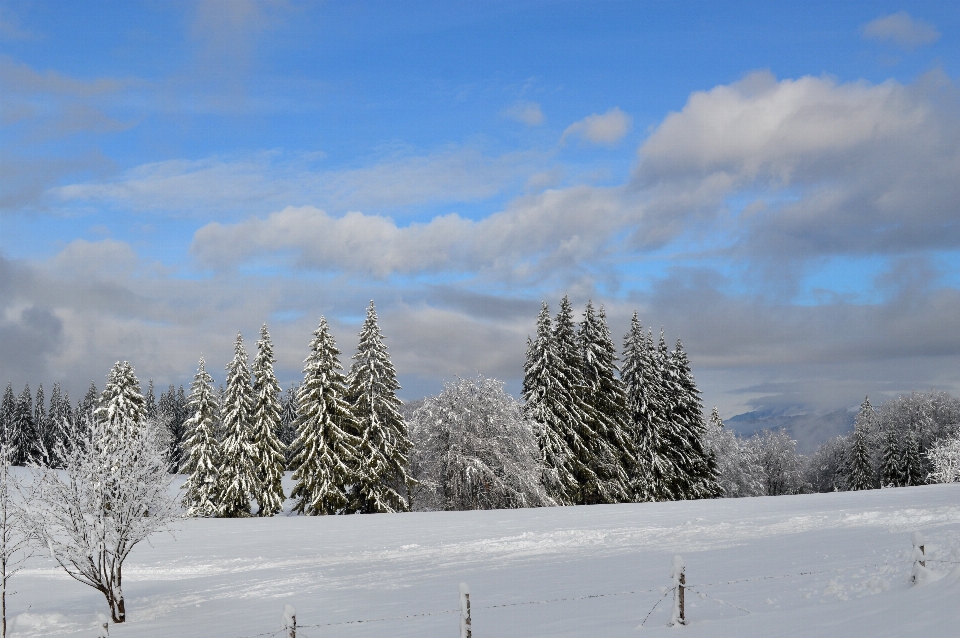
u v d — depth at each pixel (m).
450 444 49.75
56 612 18.91
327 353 48.81
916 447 82.06
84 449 19.69
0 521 17.80
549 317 54.16
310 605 16.25
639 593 13.40
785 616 9.36
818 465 109.12
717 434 74.62
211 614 16.73
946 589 8.86
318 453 47.62
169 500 19.92
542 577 17.33
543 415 52.62
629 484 56.31
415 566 22.12
